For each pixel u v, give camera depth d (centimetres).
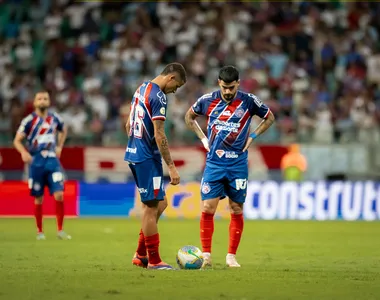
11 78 8819
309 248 4200
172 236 4991
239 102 3177
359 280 2672
